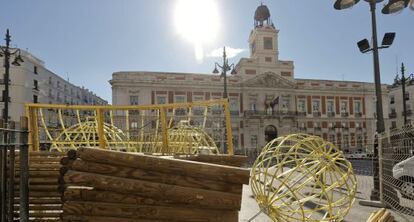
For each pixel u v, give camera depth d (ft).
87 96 250.16
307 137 15.46
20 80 159.22
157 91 162.81
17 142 12.44
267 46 179.52
